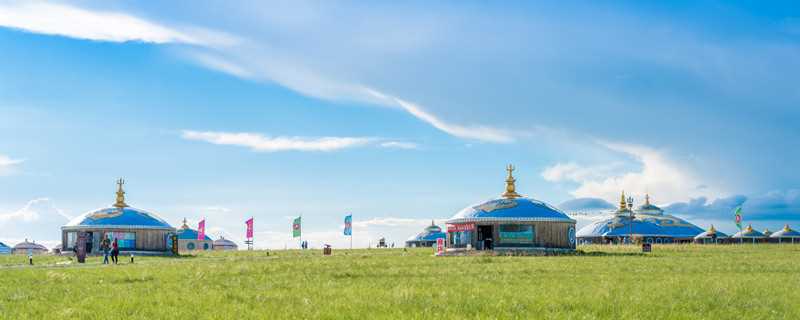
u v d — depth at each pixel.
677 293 30.59
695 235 187.38
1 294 32.88
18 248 143.50
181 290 33.41
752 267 49.44
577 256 73.25
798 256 69.94
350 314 24.62
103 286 36.31
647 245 87.50
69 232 100.06
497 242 86.69
